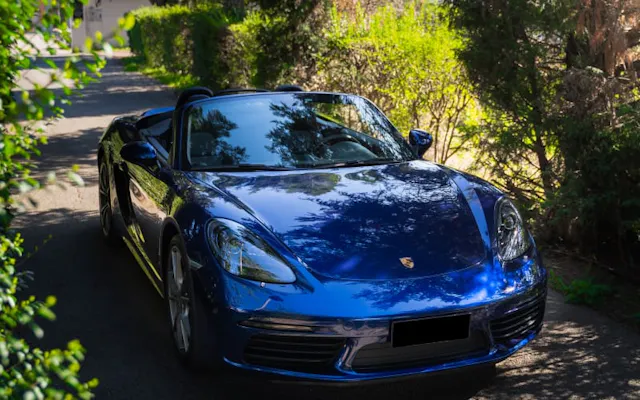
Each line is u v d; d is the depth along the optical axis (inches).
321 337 113.7
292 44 431.2
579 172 199.8
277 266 118.6
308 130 172.9
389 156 171.5
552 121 205.9
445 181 154.4
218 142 165.0
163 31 922.1
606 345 150.5
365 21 401.4
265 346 117.6
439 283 119.0
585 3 199.2
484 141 235.3
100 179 226.5
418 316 114.7
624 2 192.5
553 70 221.5
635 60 203.2
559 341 153.0
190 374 134.6
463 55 226.5
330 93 191.9
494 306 120.4
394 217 133.6
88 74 69.7
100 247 223.0
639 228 197.2
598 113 190.4
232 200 136.6
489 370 138.1
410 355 117.5
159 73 944.9
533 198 232.2
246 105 179.0
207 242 124.7
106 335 154.3
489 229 134.3
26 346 69.7
